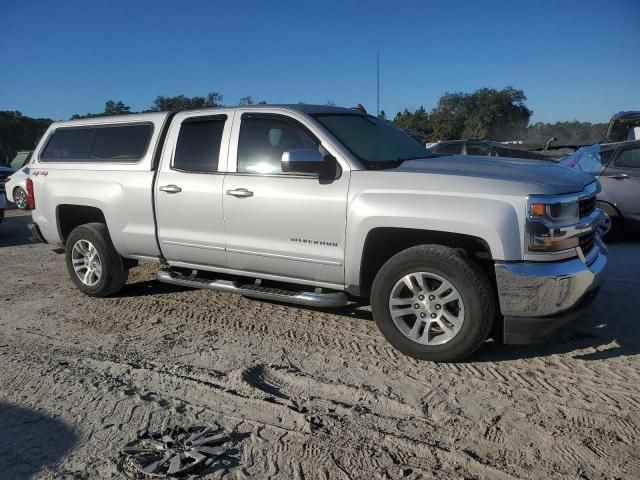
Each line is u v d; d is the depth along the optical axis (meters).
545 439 3.36
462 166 4.66
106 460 3.26
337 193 4.64
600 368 4.25
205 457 3.20
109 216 6.05
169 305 6.16
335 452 3.29
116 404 3.92
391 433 3.48
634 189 8.64
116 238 6.08
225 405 3.87
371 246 4.62
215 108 5.53
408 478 3.03
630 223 8.79
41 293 6.86
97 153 6.30
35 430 3.61
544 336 4.17
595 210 4.64
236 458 3.25
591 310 5.44
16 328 5.58
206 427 3.58
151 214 5.75
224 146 5.32
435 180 4.34
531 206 4.01
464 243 4.45
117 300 6.42
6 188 16.56
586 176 4.79
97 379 4.32
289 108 5.11
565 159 9.66
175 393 4.07
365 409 3.78
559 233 4.07
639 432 3.39
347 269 4.70
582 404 3.74
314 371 4.36
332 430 3.52
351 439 3.42
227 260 5.37
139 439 3.46
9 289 7.10
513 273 4.04
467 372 4.27
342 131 5.05
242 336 5.16
